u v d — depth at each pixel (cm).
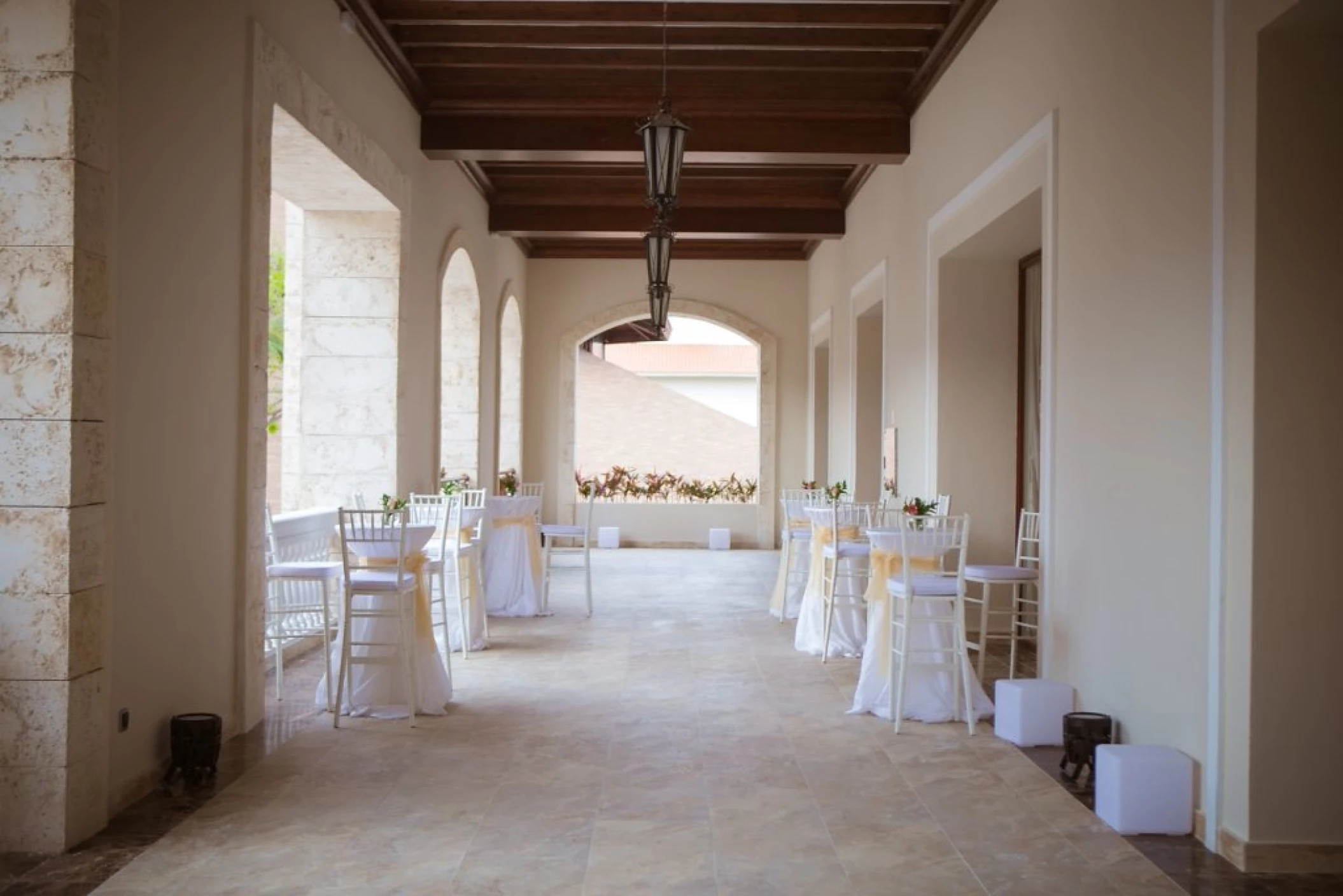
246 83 580
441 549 775
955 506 899
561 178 1294
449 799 488
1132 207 515
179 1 504
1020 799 495
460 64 891
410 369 948
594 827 453
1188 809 449
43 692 416
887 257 1105
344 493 898
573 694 701
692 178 1296
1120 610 527
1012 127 703
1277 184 405
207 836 438
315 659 795
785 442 1711
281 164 751
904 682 616
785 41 852
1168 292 476
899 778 526
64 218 413
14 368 414
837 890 389
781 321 1702
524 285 1666
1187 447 459
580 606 1084
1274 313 405
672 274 1705
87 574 427
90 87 421
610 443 2595
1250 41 408
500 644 877
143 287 474
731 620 1007
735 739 593
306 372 899
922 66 895
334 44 732
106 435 438
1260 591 409
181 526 516
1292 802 411
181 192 510
